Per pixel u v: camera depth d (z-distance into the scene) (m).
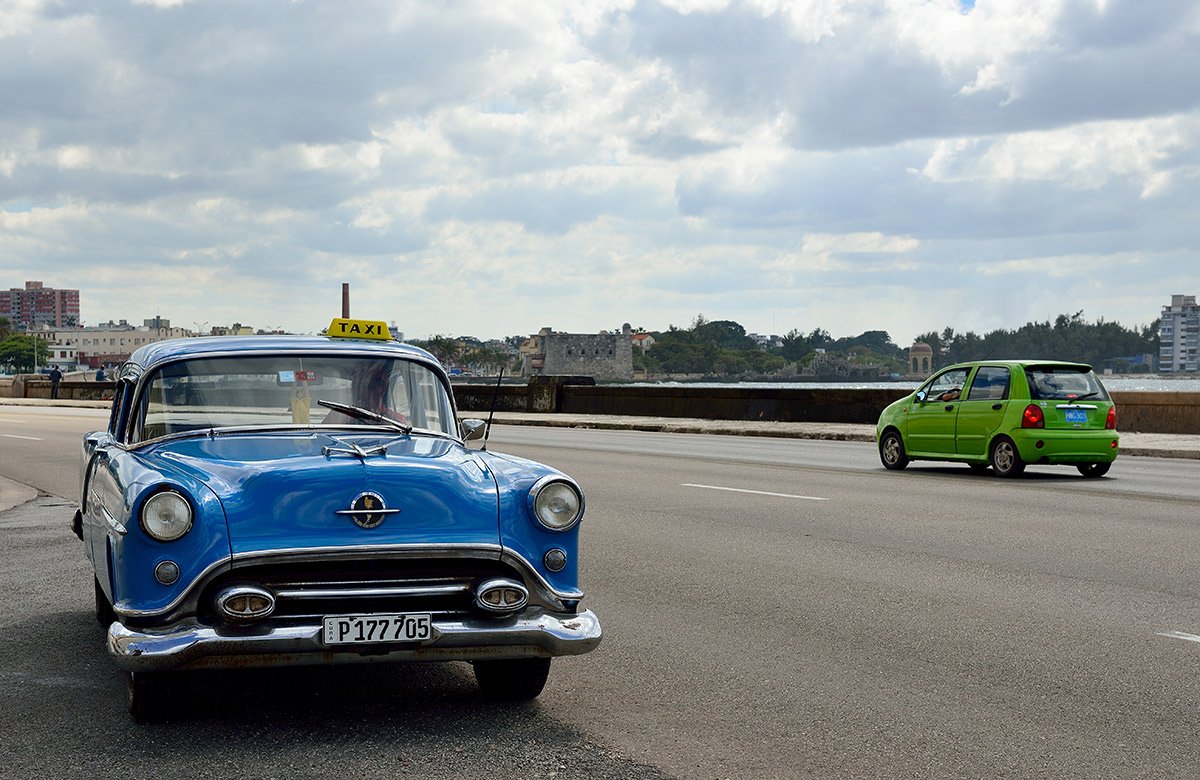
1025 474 18.02
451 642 5.22
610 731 5.40
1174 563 9.74
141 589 5.14
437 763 4.94
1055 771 4.90
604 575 9.29
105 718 5.63
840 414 31.00
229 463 5.52
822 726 5.50
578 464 19.58
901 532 11.50
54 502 15.02
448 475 5.51
